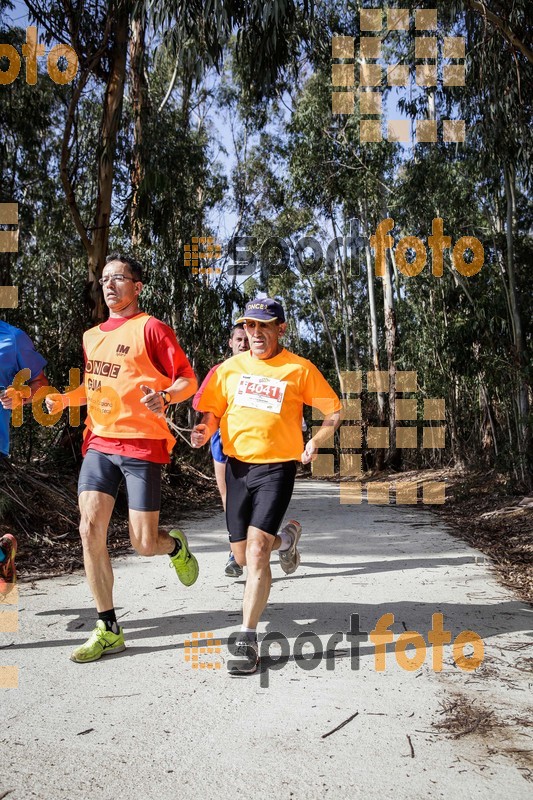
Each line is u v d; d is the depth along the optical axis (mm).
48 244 16250
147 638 4289
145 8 9273
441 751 2877
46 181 16500
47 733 3010
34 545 7105
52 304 13953
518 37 9422
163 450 4223
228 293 15484
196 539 8148
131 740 2951
